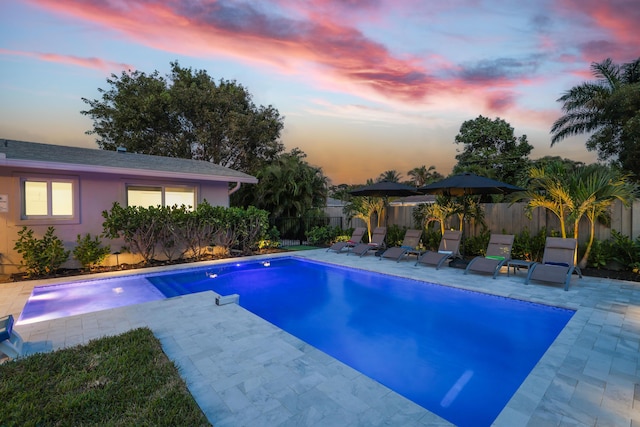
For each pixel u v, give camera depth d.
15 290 6.79
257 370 3.23
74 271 8.63
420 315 5.68
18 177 8.20
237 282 8.38
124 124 20.61
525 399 2.75
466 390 3.32
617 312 5.07
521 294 6.22
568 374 3.18
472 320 5.38
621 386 2.96
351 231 14.62
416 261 10.14
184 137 22.27
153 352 3.44
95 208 9.38
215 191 11.98
